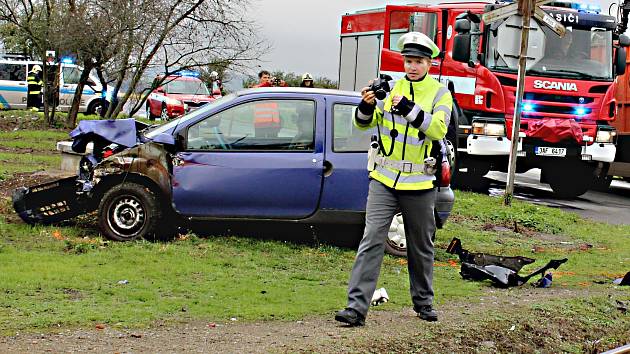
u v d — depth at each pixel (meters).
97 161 10.93
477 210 15.40
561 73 18.89
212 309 7.73
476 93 18.62
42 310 7.39
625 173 20.72
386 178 7.16
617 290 9.65
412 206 7.21
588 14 19.08
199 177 10.52
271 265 9.92
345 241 11.27
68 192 10.93
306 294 8.55
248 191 10.52
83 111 34.66
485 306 8.38
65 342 6.50
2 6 26.78
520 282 9.61
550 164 19.31
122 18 23.23
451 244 10.10
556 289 9.55
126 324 7.09
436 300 8.55
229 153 10.57
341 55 24.08
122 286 8.48
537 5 16.86
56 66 27.55
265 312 7.67
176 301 7.96
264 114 10.66
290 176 10.52
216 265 9.71
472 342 7.12
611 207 19.14
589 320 8.17
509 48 18.69
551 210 16.31
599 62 19.23
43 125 27.27
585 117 19.06
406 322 7.48
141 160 10.56
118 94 27.09
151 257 9.78
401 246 10.91
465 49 18.25
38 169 16.78
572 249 12.80
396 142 7.14
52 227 11.02
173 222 10.87
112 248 10.12
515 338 7.39
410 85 7.13
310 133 10.62
